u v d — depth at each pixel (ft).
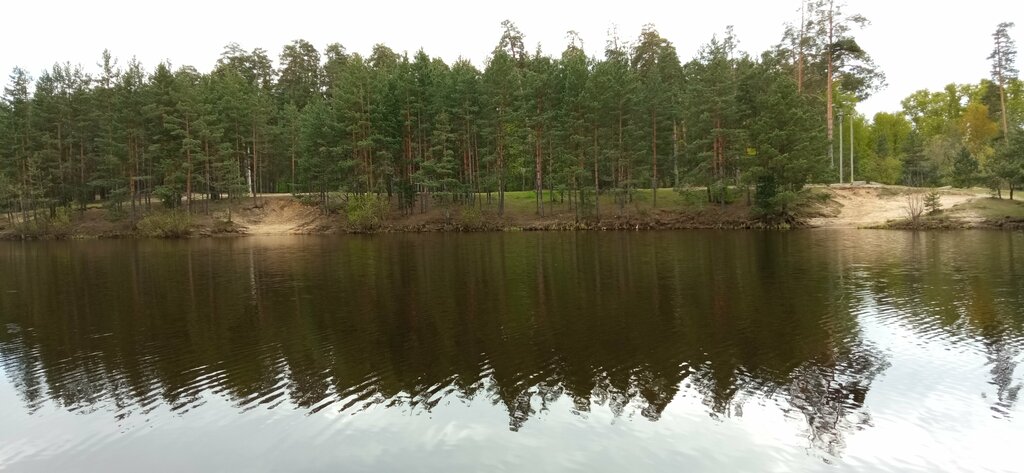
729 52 184.55
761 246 110.93
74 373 40.63
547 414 31.48
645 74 217.77
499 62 177.27
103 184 193.77
